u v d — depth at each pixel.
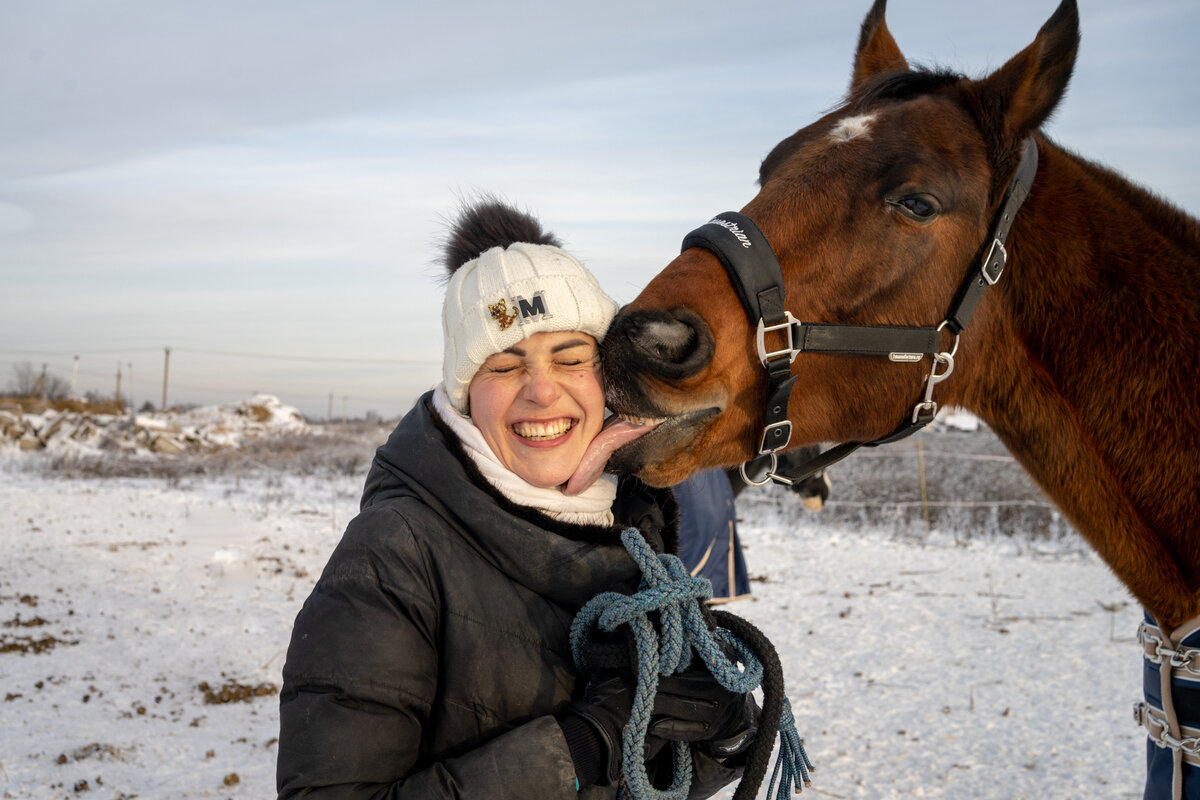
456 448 1.85
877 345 2.27
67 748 4.52
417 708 1.74
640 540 1.81
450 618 1.78
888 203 2.25
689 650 1.78
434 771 1.65
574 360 1.88
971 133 2.33
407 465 1.88
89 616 7.00
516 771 1.62
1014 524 10.91
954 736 4.80
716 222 2.30
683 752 1.84
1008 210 2.32
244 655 6.10
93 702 5.16
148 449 23.91
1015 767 4.41
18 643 6.11
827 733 4.90
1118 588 7.93
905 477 13.97
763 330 2.20
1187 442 2.30
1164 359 2.32
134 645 6.28
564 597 1.84
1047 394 2.44
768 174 2.57
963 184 2.27
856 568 9.12
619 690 1.76
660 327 2.06
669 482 2.13
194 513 12.90
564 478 1.85
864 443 2.46
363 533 1.82
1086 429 2.42
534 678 1.80
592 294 1.88
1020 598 7.67
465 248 2.17
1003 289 2.42
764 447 2.25
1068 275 2.38
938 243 2.27
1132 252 2.37
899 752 4.63
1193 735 2.19
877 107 2.41
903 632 6.75
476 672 1.78
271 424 30.30
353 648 1.70
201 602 7.56
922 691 5.49
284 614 7.20
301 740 1.66
